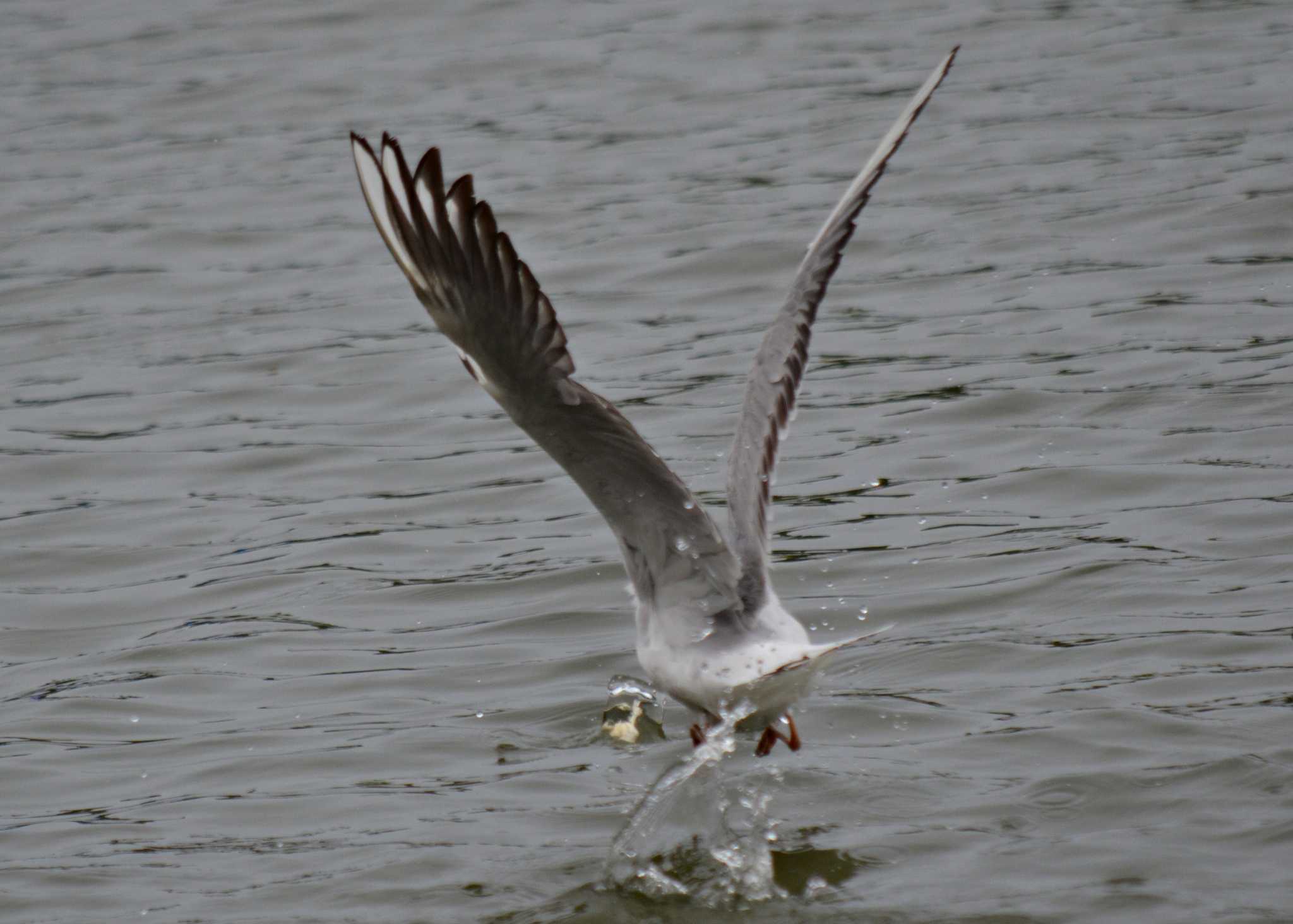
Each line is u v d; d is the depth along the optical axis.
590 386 17.11
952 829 9.05
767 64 28.00
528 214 22.19
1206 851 8.59
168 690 11.62
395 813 9.62
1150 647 11.15
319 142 25.64
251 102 27.50
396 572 13.51
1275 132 22.77
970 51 27.77
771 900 8.46
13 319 20.17
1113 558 12.62
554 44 29.70
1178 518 13.25
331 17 31.69
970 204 21.56
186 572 13.80
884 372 17.00
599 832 9.29
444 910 8.50
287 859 9.12
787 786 9.64
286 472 15.83
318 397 17.61
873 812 9.31
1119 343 17.05
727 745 8.89
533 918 8.41
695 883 8.66
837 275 19.92
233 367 18.45
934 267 19.75
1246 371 15.98
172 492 15.47
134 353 19.03
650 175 23.41
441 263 7.30
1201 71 25.67
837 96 26.11
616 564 13.36
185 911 8.58
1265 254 19.00
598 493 8.25
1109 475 14.17
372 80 28.23
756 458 9.28
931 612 12.12
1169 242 19.62
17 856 9.28
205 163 25.08
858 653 11.52
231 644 12.34
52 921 8.52
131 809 9.84
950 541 13.25
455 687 11.45
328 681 11.65
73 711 11.31
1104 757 9.71
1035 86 25.78
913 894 8.40
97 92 28.27
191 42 30.59
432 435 16.58
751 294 19.45
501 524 14.42
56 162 25.39
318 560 13.84
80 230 22.77
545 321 7.30
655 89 27.05
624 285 19.97
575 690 11.27
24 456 16.38
